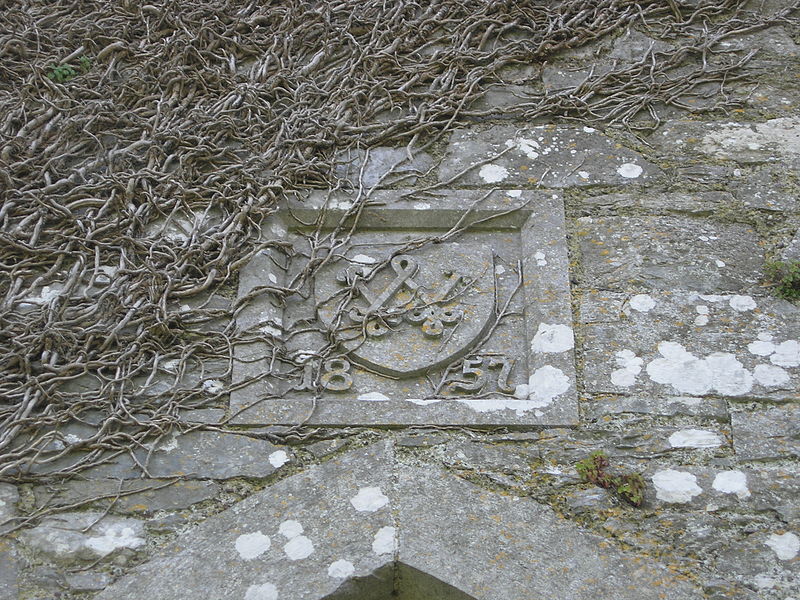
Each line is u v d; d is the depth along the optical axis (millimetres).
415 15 3906
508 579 2789
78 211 3320
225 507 2902
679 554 2838
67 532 2848
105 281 3189
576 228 3377
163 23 3816
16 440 2939
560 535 2855
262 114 3572
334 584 2779
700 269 3279
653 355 3121
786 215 3396
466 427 3018
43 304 3113
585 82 3711
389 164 3508
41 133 3455
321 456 2975
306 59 3773
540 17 3900
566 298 3211
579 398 3062
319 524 2861
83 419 2984
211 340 3125
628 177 3484
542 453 2980
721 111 3662
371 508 2879
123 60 3738
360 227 3387
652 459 2969
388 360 3121
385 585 2822
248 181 3385
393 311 3186
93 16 3809
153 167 3410
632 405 3045
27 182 3342
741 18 3916
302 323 3205
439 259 3303
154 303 3141
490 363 3141
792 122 3625
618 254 3314
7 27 3713
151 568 2812
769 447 2975
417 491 2908
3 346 3037
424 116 3605
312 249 3316
